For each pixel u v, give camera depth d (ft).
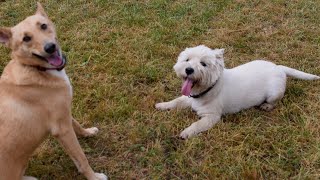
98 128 4.03
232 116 4.05
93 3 6.04
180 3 5.89
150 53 4.95
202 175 3.47
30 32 3.07
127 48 5.08
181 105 4.16
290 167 3.48
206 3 5.83
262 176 3.41
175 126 3.99
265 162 3.54
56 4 6.09
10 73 3.14
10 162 3.08
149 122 4.05
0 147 3.01
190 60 3.73
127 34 5.34
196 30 5.33
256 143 3.72
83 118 4.13
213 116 3.91
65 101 3.19
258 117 3.97
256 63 4.15
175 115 4.08
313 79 4.26
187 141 3.75
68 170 3.63
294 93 4.21
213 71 3.73
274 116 4.00
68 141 3.26
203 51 3.75
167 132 3.90
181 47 5.06
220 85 3.85
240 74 4.02
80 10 5.90
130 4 5.96
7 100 3.07
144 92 4.42
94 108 4.29
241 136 3.79
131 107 4.18
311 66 4.63
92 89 4.49
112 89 4.47
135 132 3.90
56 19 5.72
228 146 3.73
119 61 4.84
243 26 5.36
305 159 3.49
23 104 3.06
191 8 5.74
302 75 4.19
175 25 5.44
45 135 3.23
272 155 3.61
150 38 5.20
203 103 3.92
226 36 5.18
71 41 5.25
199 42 5.10
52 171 3.63
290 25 5.26
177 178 3.49
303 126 3.82
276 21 5.40
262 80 4.01
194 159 3.64
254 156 3.60
